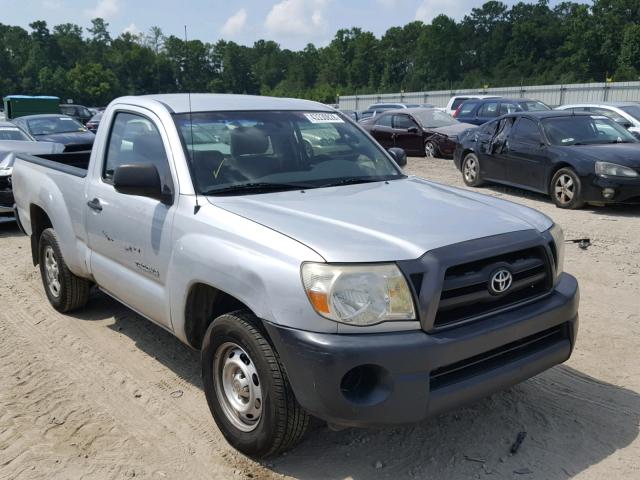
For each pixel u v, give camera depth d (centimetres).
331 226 334
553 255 359
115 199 448
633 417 390
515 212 381
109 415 405
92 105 11312
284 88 13375
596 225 900
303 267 304
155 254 404
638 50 9188
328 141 468
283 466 347
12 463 356
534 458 349
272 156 431
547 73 9875
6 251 846
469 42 11844
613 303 586
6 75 12538
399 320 299
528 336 340
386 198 393
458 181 1383
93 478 342
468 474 337
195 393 432
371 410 296
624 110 1438
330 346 292
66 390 439
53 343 520
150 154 431
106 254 473
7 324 565
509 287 329
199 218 370
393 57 12400
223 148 417
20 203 630
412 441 368
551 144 1072
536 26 11312
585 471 337
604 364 462
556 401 410
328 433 378
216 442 372
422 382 296
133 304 449
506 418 390
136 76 11138
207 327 392
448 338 302
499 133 1206
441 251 310
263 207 366
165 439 377
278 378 319
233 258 334
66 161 668
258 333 327
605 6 9831
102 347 511
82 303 577
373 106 3481
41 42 13488
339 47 13062
